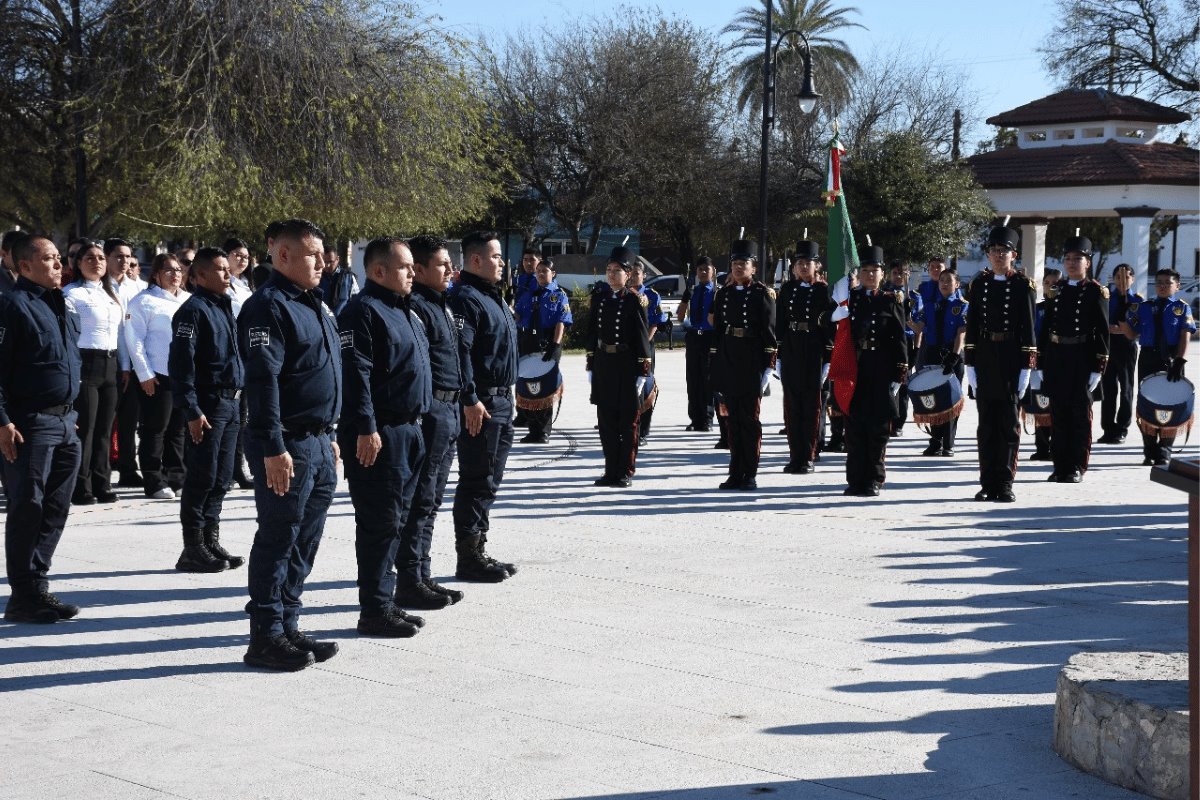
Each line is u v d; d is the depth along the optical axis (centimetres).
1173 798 493
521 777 514
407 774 517
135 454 1299
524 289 1617
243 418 1250
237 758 536
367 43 2762
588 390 2414
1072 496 1270
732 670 665
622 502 1198
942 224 3978
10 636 730
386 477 727
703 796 496
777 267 4312
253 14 2497
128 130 2488
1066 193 3869
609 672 660
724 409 1280
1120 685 530
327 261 1392
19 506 754
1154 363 1627
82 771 521
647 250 5975
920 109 5372
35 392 754
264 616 669
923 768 529
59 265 779
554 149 4412
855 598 823
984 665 678
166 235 2845
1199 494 433
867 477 1255
